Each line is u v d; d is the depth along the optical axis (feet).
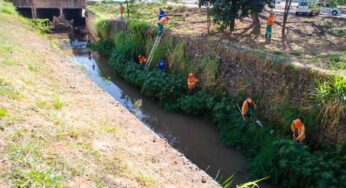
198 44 41.50
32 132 15.94
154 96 42.63
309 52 36.99
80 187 12.67
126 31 57.16
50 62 37.35
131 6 83.92
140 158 18.13
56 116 19.56
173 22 59.72
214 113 35.45
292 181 24.07
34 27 69.41
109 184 13.78
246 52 35.22
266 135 29.43
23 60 31.96
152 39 50.03
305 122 27.50
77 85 31.58
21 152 13.62
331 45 41.50
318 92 26.27
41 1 91.35
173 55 44.93
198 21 61.16
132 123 24.90
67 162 14.17
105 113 25.11
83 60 63.10
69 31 93.15
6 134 14.82
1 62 28.04
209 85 38.60
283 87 30.50
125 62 52.24
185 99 38.68
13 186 11.31
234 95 35.70
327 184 21.84
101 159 15.85
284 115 29.35
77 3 95.50
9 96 19.85
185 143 33.45
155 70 46.21
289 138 27.94
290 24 55.47
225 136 32.58
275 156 26.12
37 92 23.49
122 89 47.70
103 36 70.08
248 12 46.21
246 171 27.73
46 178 12.29
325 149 25.79
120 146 18.69
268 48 38.83
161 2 88.99
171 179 16.83
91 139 17.97
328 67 29.43
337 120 25.16
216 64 38.27
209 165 29.12
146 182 15.11
